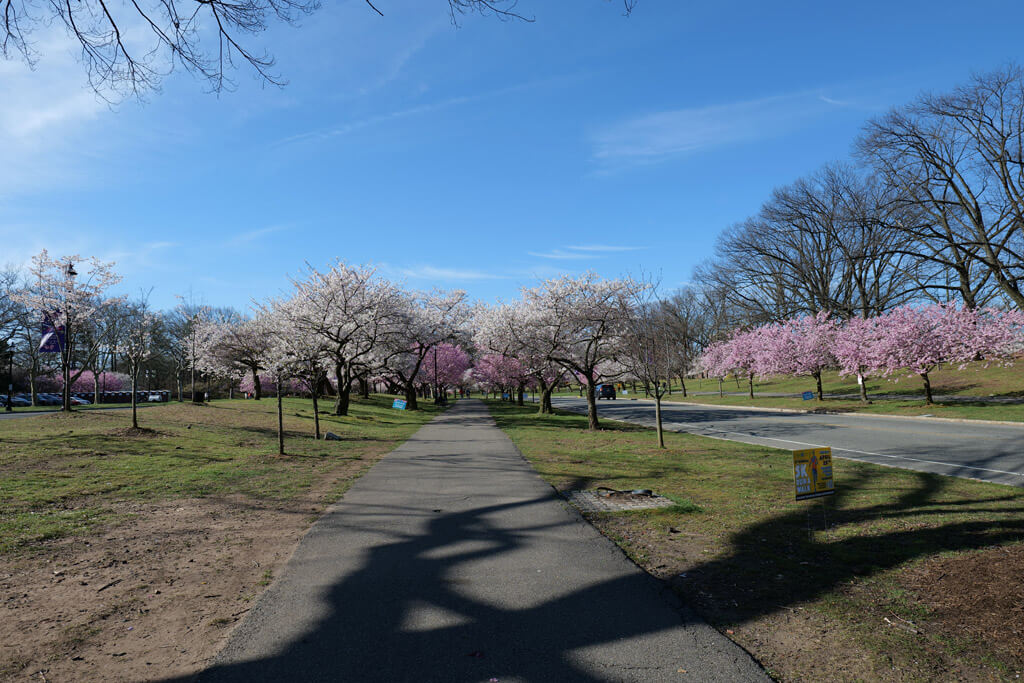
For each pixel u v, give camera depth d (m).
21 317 43.81
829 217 46.03
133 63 4.73
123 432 15.51
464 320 47.56
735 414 32.25
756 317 53.91
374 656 3.51
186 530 6.70
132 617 4.22
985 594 4.23
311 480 10.20
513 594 4.57
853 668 3.34
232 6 4.52
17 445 12.54
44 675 3.36
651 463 12.40
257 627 3.97
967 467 11.83
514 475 10.65
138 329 23.00
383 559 5.52
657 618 4.08
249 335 39.38
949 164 38.84
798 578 4.89
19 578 5.06
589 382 22.52
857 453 14.53
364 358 32.78
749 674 3.27
